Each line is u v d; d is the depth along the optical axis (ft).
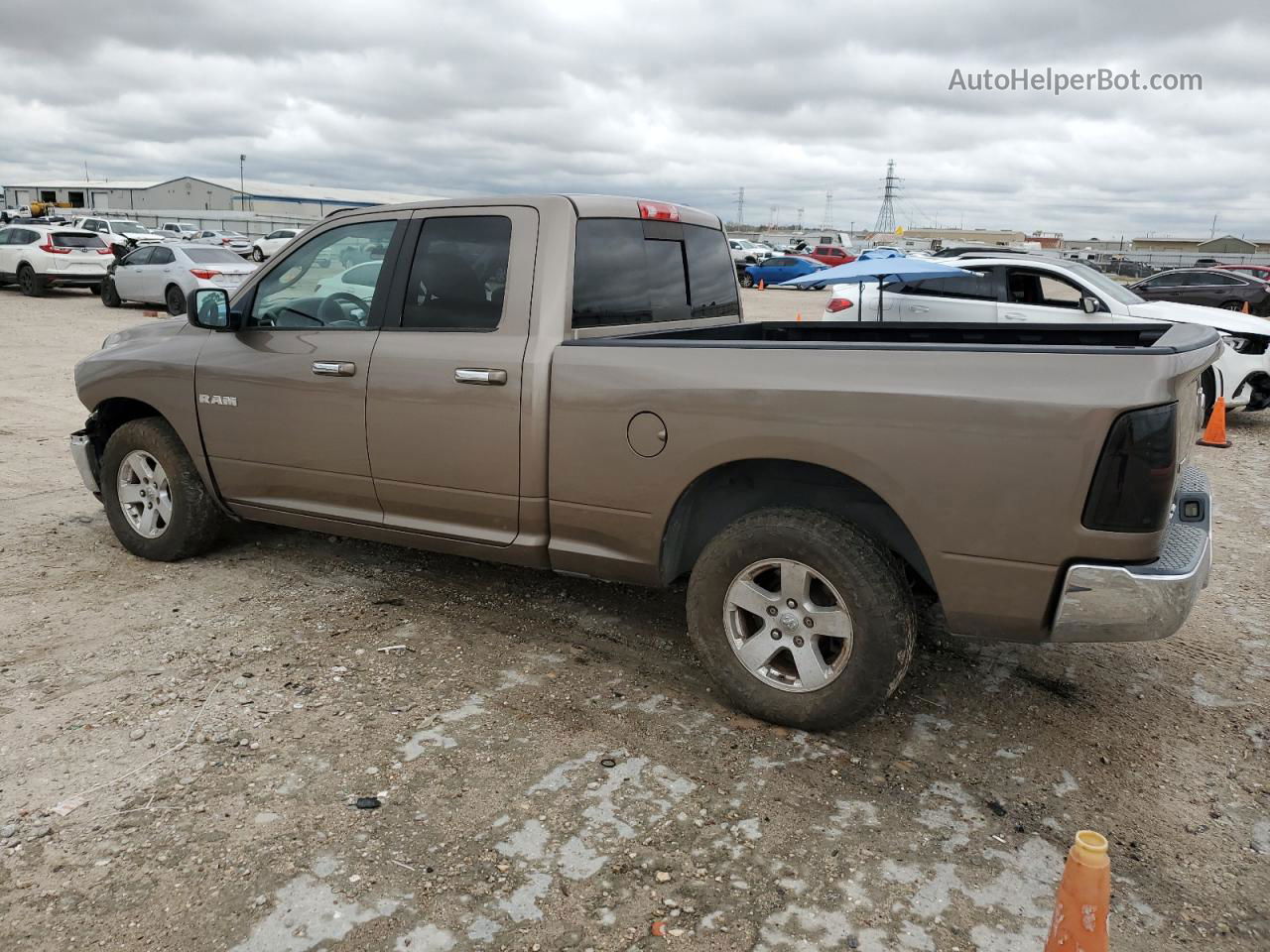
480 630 14.19
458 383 12.70
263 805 9.65
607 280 13.17
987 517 9.72
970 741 11.31
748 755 10.84
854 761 10.77
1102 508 9.21
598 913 8.23
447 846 9.08
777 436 10.60
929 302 31.96
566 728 11.34
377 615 14.66
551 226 12.50
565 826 9.43
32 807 9.58
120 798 9.75
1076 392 9.22
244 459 15.26
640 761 10.66
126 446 16.60
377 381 13.46
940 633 14.47
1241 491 24.02
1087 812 9.93
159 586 15.71
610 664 13.10
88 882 8.51
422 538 13.83
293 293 14.79
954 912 8.34
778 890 8.59
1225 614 15.64
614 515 11.98
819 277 26.61
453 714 11.61
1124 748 11.25
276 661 12.96
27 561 16.78
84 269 74.59
